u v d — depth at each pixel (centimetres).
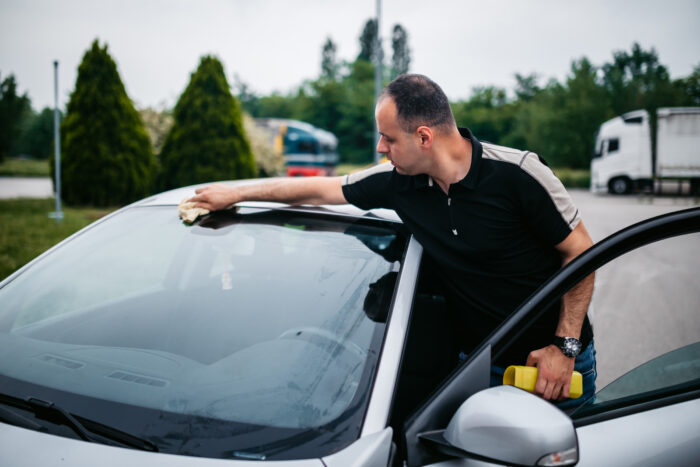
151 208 228
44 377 156
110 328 180
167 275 198
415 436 132
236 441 134
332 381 149
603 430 158
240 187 220
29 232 971
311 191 217
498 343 146
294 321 170
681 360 184
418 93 180
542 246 197
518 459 118
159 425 138
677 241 206
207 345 170
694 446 160
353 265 186
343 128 7175
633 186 2350
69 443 131
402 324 162
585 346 205
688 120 2119
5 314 183
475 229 190
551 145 4634
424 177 194
